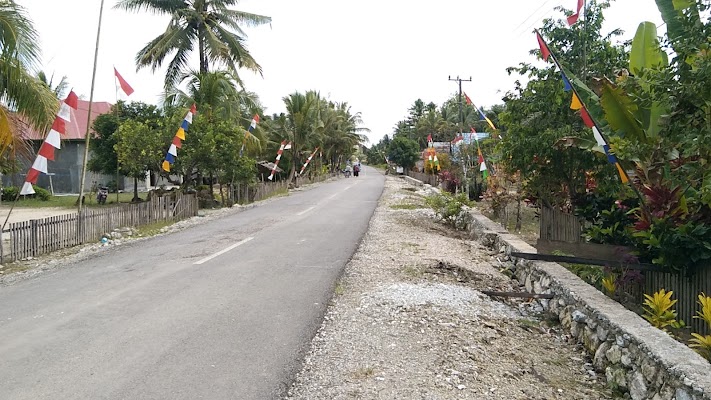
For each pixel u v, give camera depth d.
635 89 7.74
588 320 6.09
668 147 7.41
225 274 8.96
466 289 8.13
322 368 5.00
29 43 11.51
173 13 24.67
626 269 7.31
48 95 12.32
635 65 8.92
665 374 4.34
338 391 4.53
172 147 17.81
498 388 4.77
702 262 6.40
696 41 6.83
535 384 5.00
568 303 6.85
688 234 6.39
